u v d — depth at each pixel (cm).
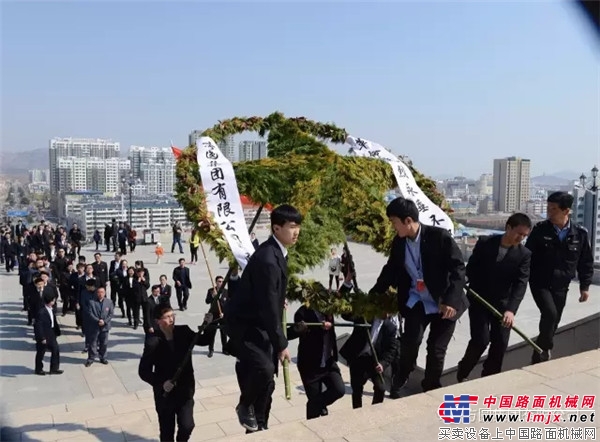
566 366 498
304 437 373
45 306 1141
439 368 514
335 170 600
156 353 572
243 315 448
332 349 598
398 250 516
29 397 1009
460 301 490
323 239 552
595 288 1703
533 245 629
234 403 823
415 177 705
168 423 572
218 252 526
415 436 373
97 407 836
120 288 1586
